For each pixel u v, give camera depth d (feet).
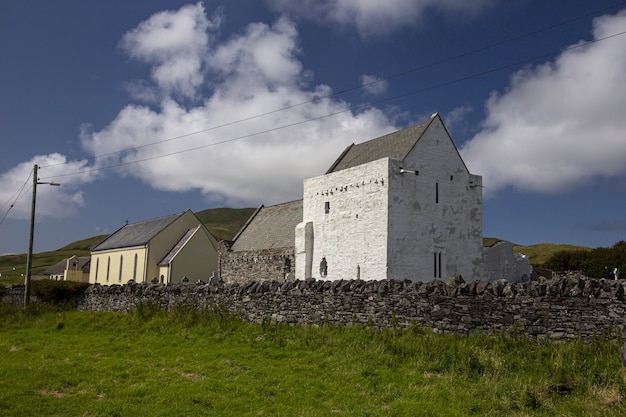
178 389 43.68
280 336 61.41
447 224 113.19
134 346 64.39
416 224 108.06
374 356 50.14
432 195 111.75
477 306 53.01
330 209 119.55
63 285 111.86
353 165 125.18
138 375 49.06
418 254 107.45
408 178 108.27
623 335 45.80
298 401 40.57
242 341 61.82
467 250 115.96
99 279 240.12
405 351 50.42
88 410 38.83
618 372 40.06
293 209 164.04
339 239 115.65
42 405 39.96
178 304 83.92
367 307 60.59
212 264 203.10
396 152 113.91
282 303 69.51
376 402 39.93
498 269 120.78
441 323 54.75
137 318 80.38
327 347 55.06
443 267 110.93
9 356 59.88
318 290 66.03
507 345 48.70
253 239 168.96
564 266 217.56
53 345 67.92
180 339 65.92
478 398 39.55
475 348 48.75
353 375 46.16
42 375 48.62
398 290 58.70
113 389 44.29
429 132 113.91
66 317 89.61
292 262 135.33
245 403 40.06
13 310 100.48
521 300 50.88
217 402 40.29
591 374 40.98
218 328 68.39
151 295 90.63
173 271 191.52
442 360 47.11
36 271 412.16
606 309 47.14
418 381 43.70
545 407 37.35
